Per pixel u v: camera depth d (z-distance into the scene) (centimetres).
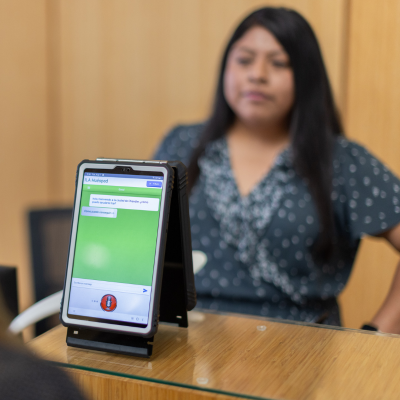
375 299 184
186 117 219
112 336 58
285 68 113
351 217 114
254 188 116
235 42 118
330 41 187
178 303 65
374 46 181
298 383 50
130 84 228
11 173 256
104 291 60
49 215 136
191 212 121
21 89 249
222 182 120
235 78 116
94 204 63
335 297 117
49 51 241
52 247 135
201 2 210
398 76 179
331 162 114
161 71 221
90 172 64
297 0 191
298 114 114
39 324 118
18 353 28
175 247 63
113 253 61
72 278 62
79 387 28
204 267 116
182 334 64
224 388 49
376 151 184
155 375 52
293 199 113
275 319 69
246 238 114
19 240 258
